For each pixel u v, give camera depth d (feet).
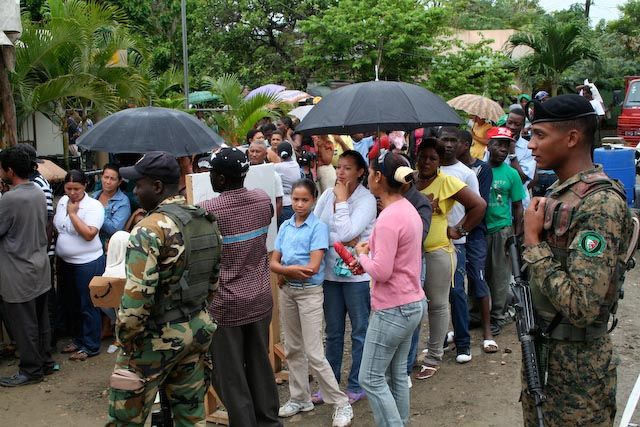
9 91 23.15
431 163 15.39
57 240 18.53
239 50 65.00
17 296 16.43
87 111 36.52
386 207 12.04
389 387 12.65
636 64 89.66
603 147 31.76
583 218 8.04
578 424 8.48
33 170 17.04
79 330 19.12
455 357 17.90
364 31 58.03
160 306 10.16
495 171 19.01
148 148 15.85
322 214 14.87
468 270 18.28
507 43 76.84
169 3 68.08
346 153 14.49
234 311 12.49
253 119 42.11
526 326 8.73
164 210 10.23
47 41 29.86
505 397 15.40
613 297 8.30
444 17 61.11
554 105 8.41
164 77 48.32
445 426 14.14
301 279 13.92
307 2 63.26
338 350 15.11
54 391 16.61
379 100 14.32
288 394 16.08
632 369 16.63
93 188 24.44
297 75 64.13
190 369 10.84
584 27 82.64
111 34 36.22
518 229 19.45
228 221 12.31
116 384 10.08
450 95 61.16
